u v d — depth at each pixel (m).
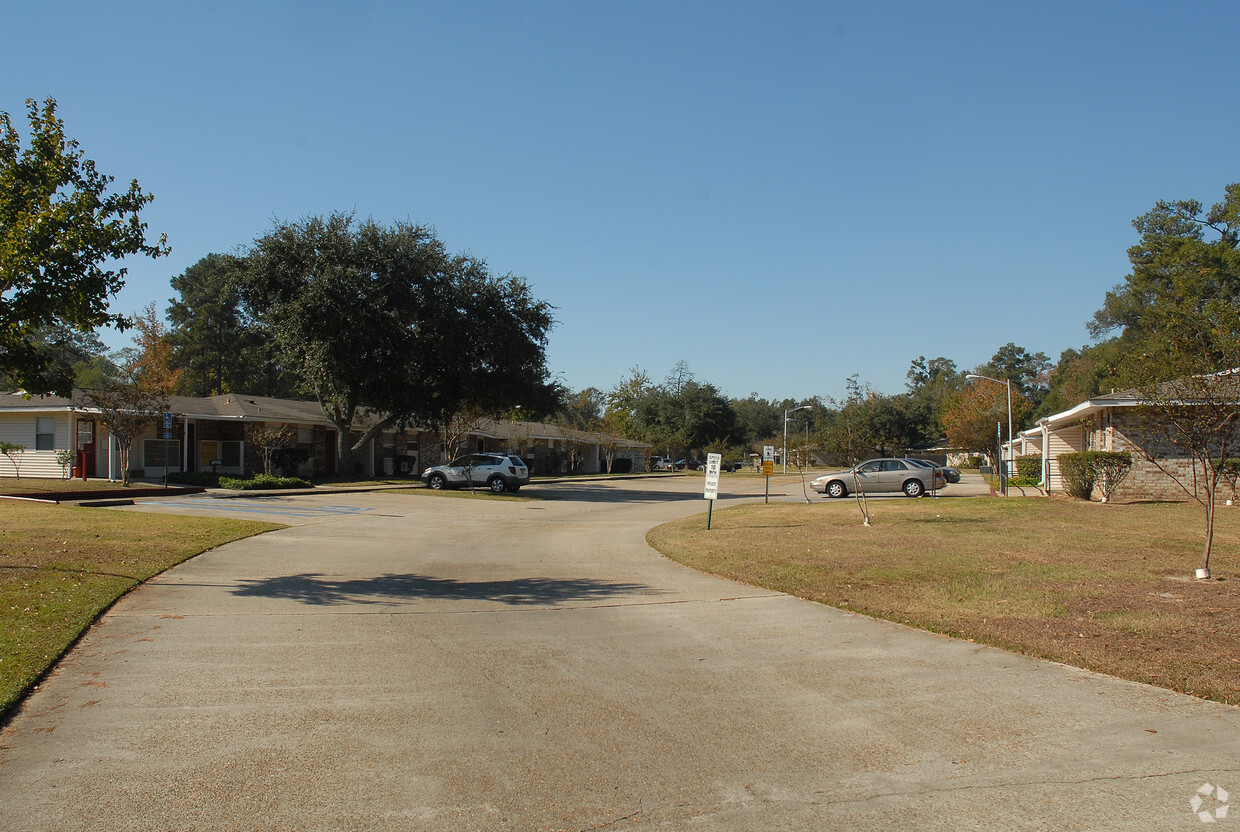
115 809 4.20
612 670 6.84
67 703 5.86
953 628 8.08
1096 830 3.99
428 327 33.88
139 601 9.41
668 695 6.16
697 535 16.97
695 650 7.51
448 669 6.84
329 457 41.94
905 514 20.97
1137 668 6.51
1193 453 10.70
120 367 67.75
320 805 4.27
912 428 78.75
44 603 8.70
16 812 4.15
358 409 44.53
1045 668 6.69
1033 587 9.98
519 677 6.62
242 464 35.59
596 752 5.03
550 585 11.05
